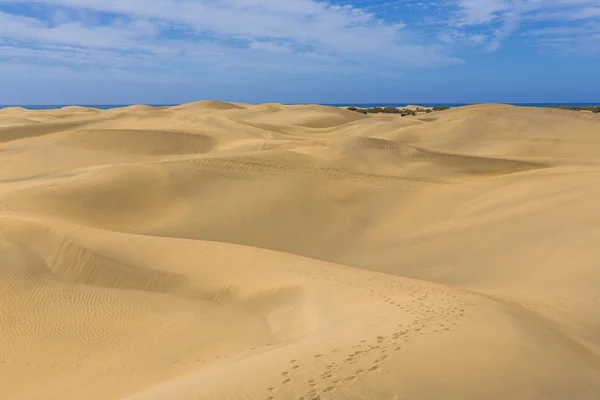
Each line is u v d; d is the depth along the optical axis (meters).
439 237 18.36
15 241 14.04
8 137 52.16
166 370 8.38
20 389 8.29
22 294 11.69
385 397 5.02
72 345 9.73
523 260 15.03
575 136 46.78
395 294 9.88
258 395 5.00
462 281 14.43
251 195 22.69
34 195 20.50
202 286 12.09
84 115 80.94
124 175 23.67
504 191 22.25
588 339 8.66
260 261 13.27
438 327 7.00
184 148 43.50
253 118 75.75
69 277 12.80
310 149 33.72
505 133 48.06
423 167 31.42
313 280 11.44
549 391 5.56
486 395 5.27
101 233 14.90
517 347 6.44
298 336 8.45
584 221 16.86
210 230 19.52
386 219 21.03
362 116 82.44
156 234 18.67
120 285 12.50
